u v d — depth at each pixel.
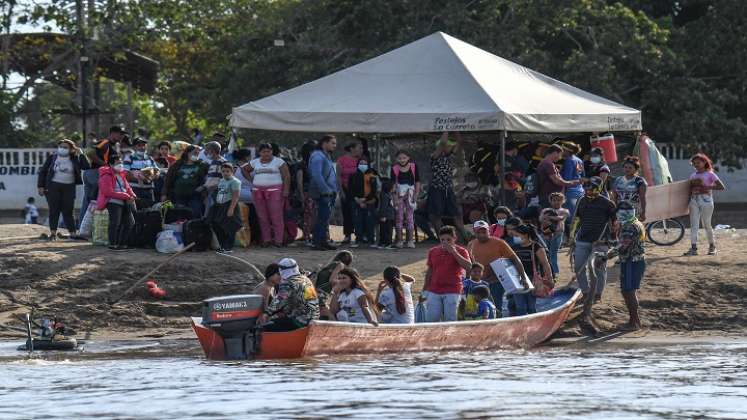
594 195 43.44
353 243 55.06
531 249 41.78
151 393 29.53
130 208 51.59
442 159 53.47
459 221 53.91
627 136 62.38
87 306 45.81
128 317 45.38
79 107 99.06
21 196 93.31
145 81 111.38
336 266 39.41
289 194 53.62
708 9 105.44
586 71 93.94
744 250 53.81
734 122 97.94
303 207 54.09
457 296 40.28
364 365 34.97
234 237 51.44
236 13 108.44
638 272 43.75
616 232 43.44
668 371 33.88
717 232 62.94
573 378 32.31
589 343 41.56
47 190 55.28
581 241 43.66
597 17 98.94
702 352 38.97
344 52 101.75
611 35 98.19
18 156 93.56
